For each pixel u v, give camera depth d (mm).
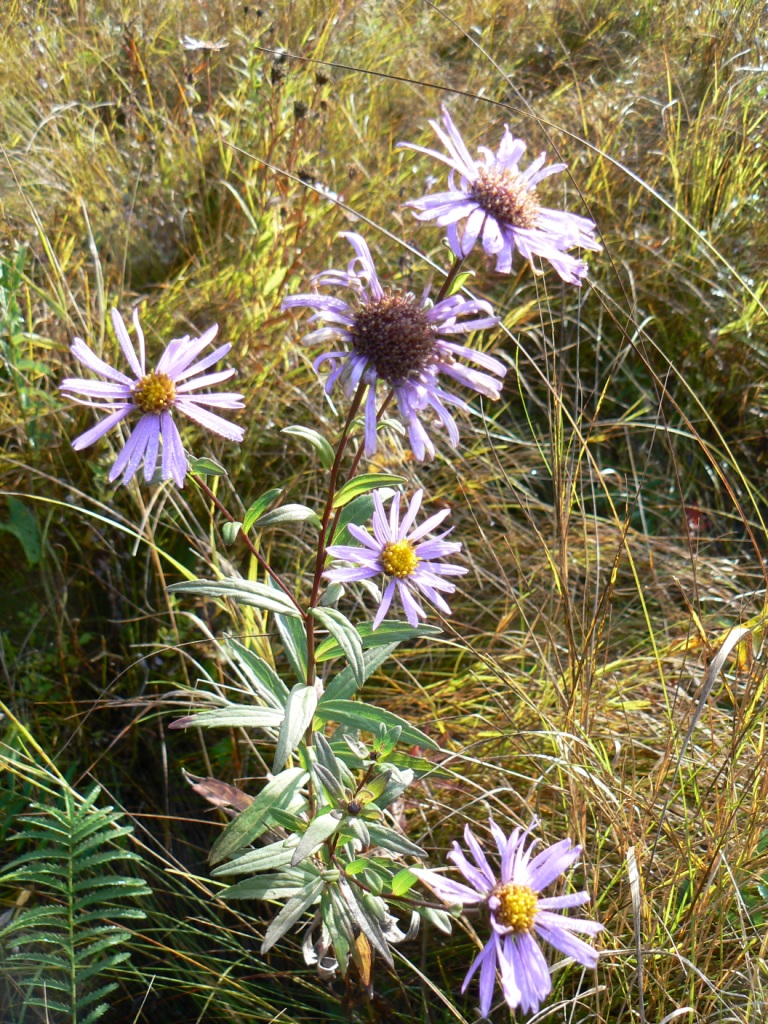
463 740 461
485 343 580
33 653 451
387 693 476
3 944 373
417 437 316
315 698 346
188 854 433
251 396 501
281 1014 390
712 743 431
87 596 472
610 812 396
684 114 728
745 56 749
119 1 743
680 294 625
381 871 363
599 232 631
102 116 679
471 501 527
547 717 417
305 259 549
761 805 391
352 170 595
